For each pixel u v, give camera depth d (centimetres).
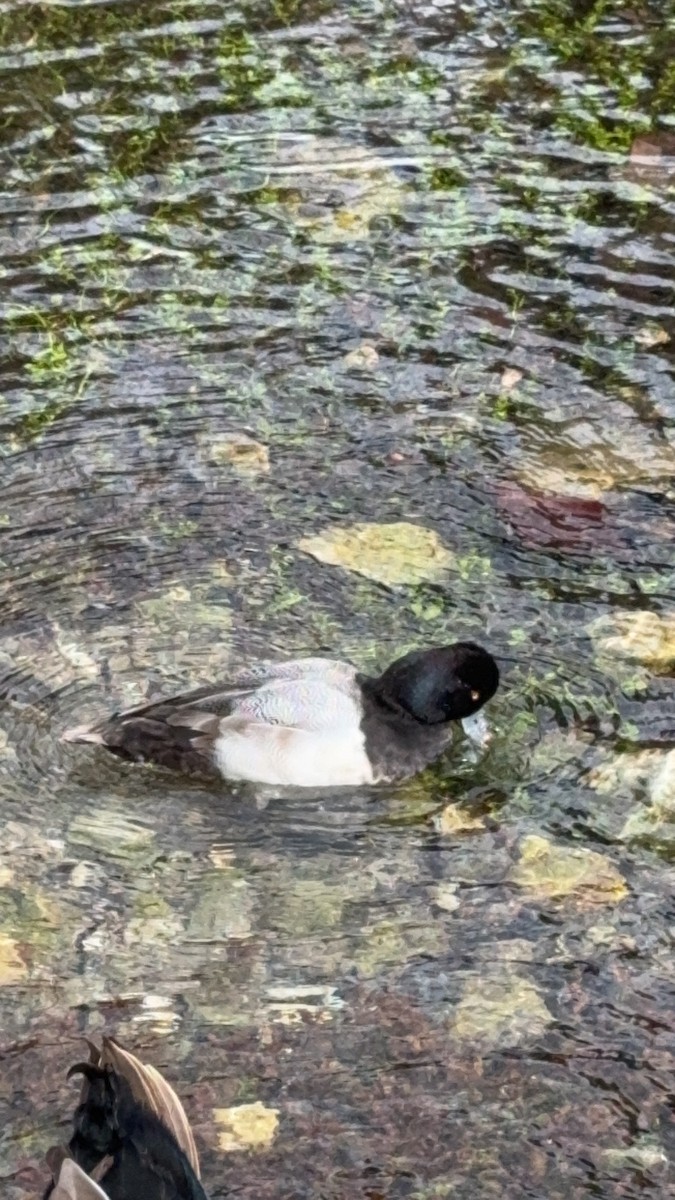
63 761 627
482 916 579
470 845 602
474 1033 542
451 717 620
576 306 836
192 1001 552
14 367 800
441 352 812
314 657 664
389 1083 528
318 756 611
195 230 879
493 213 888
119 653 664
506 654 670
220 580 697
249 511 730
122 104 956
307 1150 509
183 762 617
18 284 846
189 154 925
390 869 594
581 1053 537
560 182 906
